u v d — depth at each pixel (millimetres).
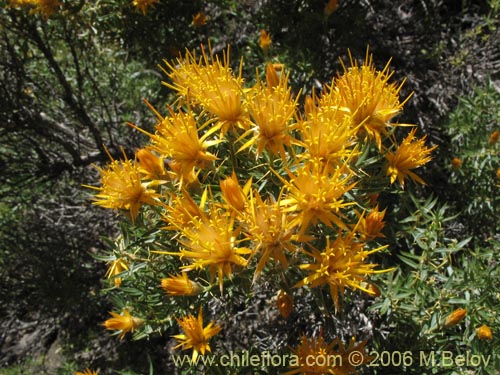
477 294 344
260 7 568
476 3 683
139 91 792
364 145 250
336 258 219
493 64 614
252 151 249
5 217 775
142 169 243
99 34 574
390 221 365
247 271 235
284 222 209
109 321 305
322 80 539
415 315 334
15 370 759
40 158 665
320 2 526
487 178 477
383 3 649
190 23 589
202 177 278
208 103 237
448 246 340
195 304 300
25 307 724
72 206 766
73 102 661
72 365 711
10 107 597
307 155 225
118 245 310
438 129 564
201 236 214
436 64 610
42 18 544
